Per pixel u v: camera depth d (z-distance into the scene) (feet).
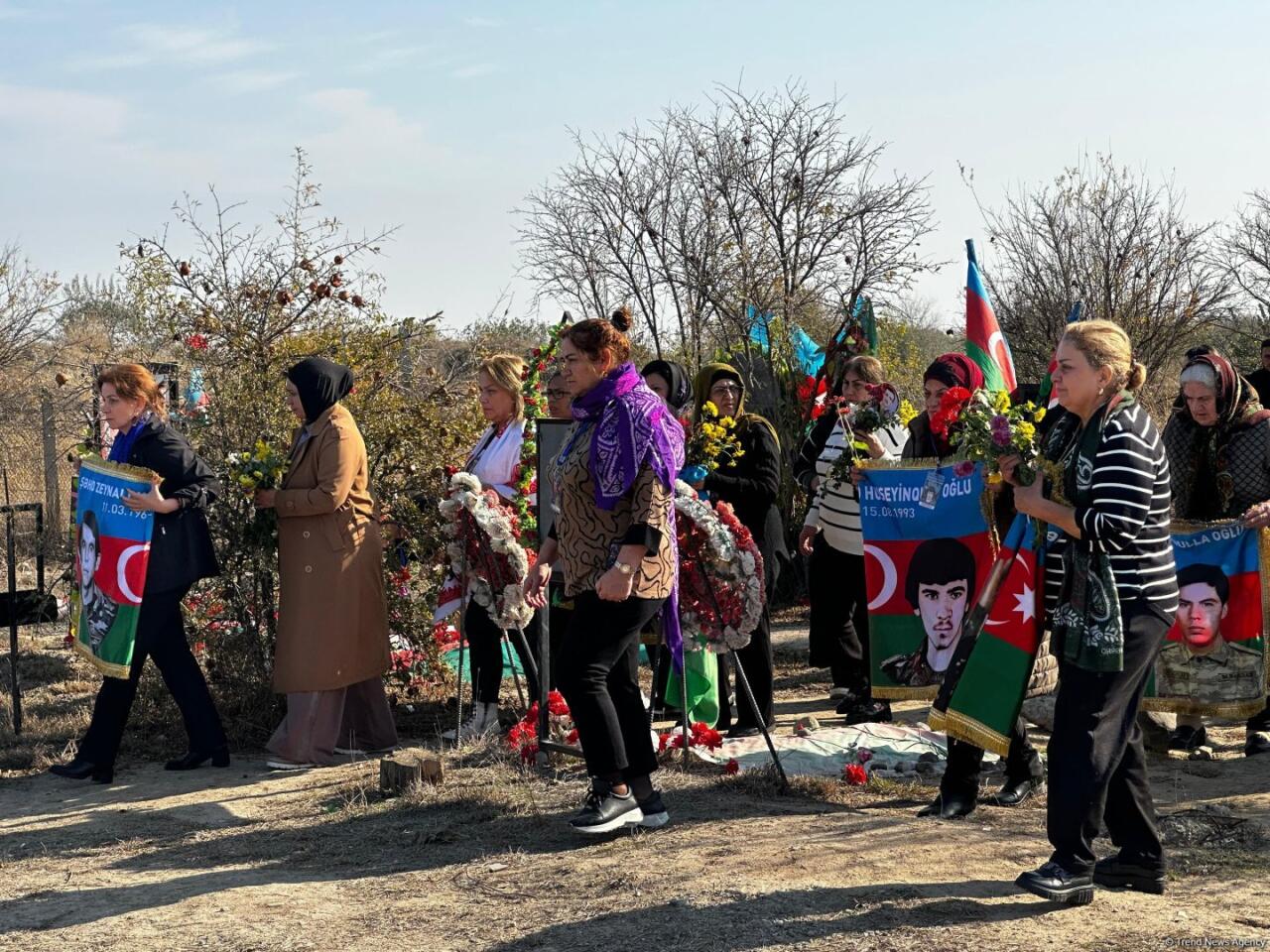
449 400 27.91
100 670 22.06
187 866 17.43
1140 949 12.64
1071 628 13.87
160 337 26.81
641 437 16.25
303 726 22.74
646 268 51.55
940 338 71.82
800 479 26.27
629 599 16.56
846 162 49.14
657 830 17.69
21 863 17.85
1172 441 22.00
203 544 22.77
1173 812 18.07
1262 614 21.17
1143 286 55.01
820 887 14.67
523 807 19.07
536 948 13.56
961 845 16.19
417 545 26.04
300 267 26.71
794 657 32.81
